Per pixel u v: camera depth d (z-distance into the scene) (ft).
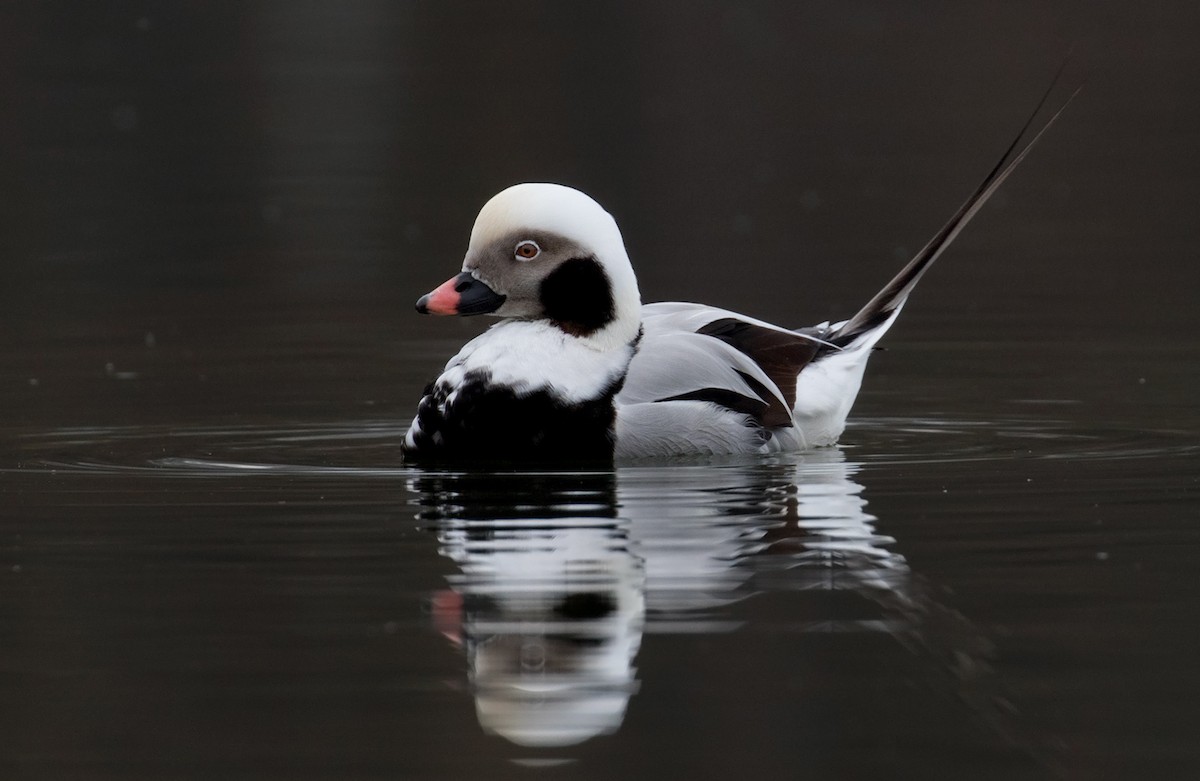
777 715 25.82
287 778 23.90
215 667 28.04
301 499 38.83
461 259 82.38
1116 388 53.72
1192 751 24.41
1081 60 129.80
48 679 27.58
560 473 40.86
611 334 42.45
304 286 76.33
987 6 147.74
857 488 39.22
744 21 144.97
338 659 28.27
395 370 59.00
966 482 39.93
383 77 125.59
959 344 62.64
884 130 114.83
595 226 42.29
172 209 94.22
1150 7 144.66
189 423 49.29
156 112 116.26
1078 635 28.96
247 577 32.71
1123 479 40.19
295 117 115.96
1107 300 70.54
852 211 93.66
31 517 37.50
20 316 69.41
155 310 70.85
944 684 26.96
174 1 142.51
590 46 137.08
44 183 99.45
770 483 39.63
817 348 44.93
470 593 31.37
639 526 35.70
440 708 26.27
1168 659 27.86
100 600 31.45
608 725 25.62
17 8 139.95
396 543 34.76
